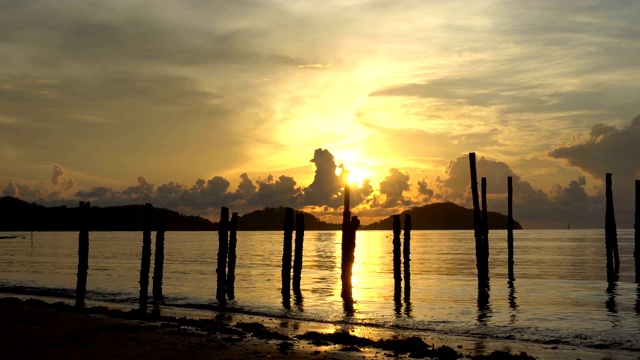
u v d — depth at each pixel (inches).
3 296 1298.0
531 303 1293.1
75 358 572.4
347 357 643.5
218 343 683.4
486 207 1521.9
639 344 823.1
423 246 5014.8
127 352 607.2
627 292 1513.3
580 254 3462.1
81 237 1174.3
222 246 1255.5
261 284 1680.6
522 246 4665.4
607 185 1598.2
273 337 763.4
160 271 1294.3
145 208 1206.3
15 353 589.3
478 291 1434.5
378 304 1251.2
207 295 1366.9
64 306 1011.3
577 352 756.0
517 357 679.1
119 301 1237.1
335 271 2295.8
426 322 1017.5
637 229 1617.9
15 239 6648.6
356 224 1408.7
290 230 1299.2
